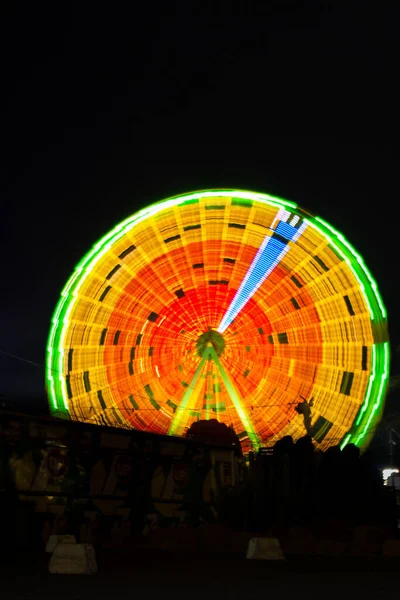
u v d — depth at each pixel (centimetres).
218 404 3753
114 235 3669
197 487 2294
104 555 1342
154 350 3831
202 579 959
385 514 2264
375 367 3541
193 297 3941
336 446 2289
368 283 3619
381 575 1047
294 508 1794
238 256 3925
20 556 1383
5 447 1673
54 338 3522
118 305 3766
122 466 2023
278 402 3784
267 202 3703
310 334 3778
